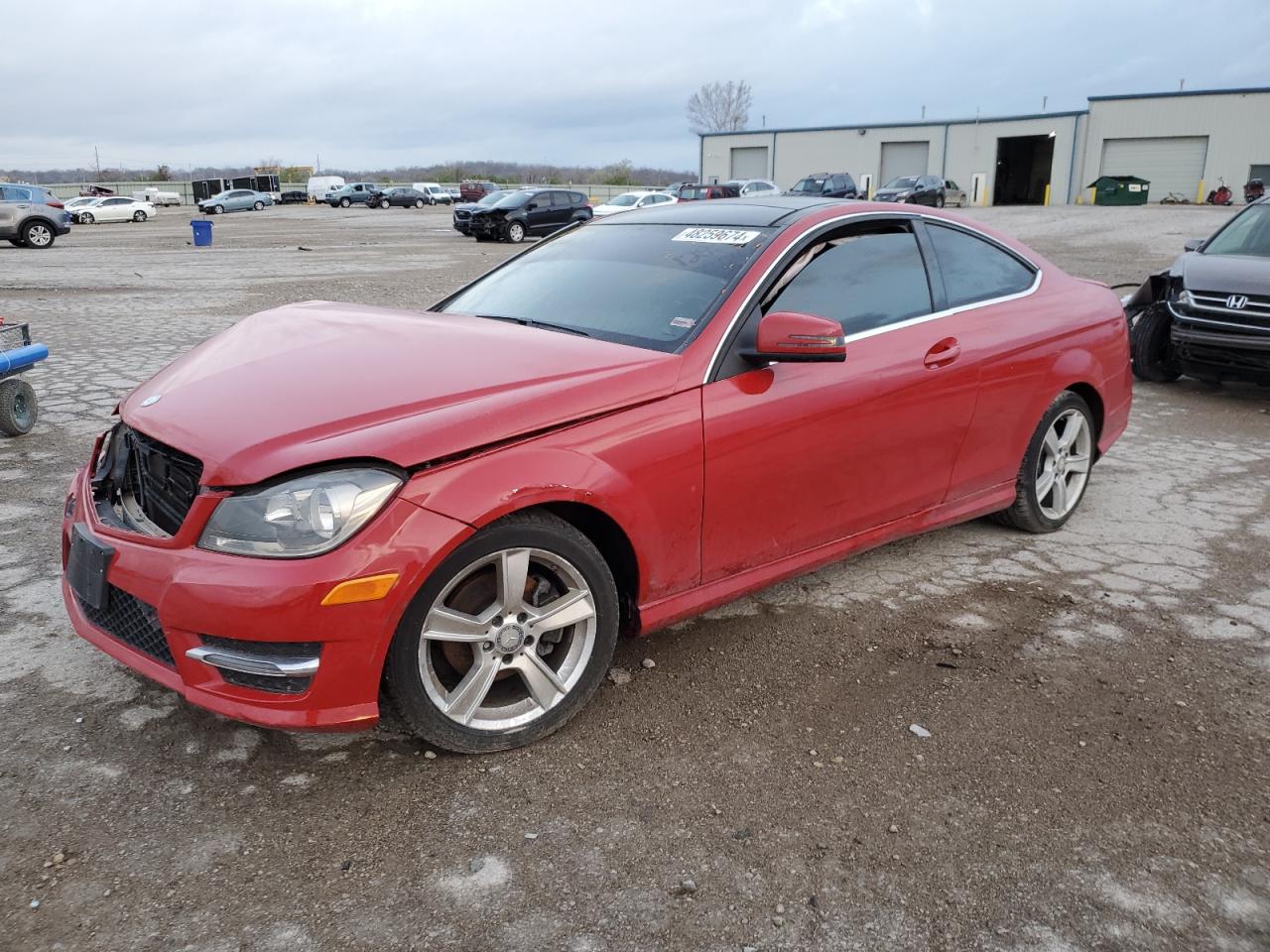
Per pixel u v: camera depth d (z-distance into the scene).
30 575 4.03
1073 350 4.48
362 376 2.83
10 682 3.17
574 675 2.93
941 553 4.52
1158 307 8.53
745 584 3.39
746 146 64.00
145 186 74.75
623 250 3.84
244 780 2.70
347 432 2.53
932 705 3.18
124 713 3.01
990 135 54.97
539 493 2.67
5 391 5.97
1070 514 4.85
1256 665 3.49
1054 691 3.29
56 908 2.21
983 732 3.03
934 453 3.91
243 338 3.33
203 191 70.50
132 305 13.40
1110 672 3.42
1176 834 2.56
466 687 2.73
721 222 3.78
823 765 2.83
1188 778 2.80
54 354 9.27
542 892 2.30
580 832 2.52
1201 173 49.16
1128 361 4.94
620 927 2.20
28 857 2.38
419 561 2.48
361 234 33.69
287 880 2.33
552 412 2.76
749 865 2.41
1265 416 7.45
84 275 18.08
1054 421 4.52
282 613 2.39
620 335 3.30
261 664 2.44
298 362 2.98
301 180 90.25
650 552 3.02
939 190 42.00
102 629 2.82
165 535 2.64
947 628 3.75
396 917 2.21
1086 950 2.16
